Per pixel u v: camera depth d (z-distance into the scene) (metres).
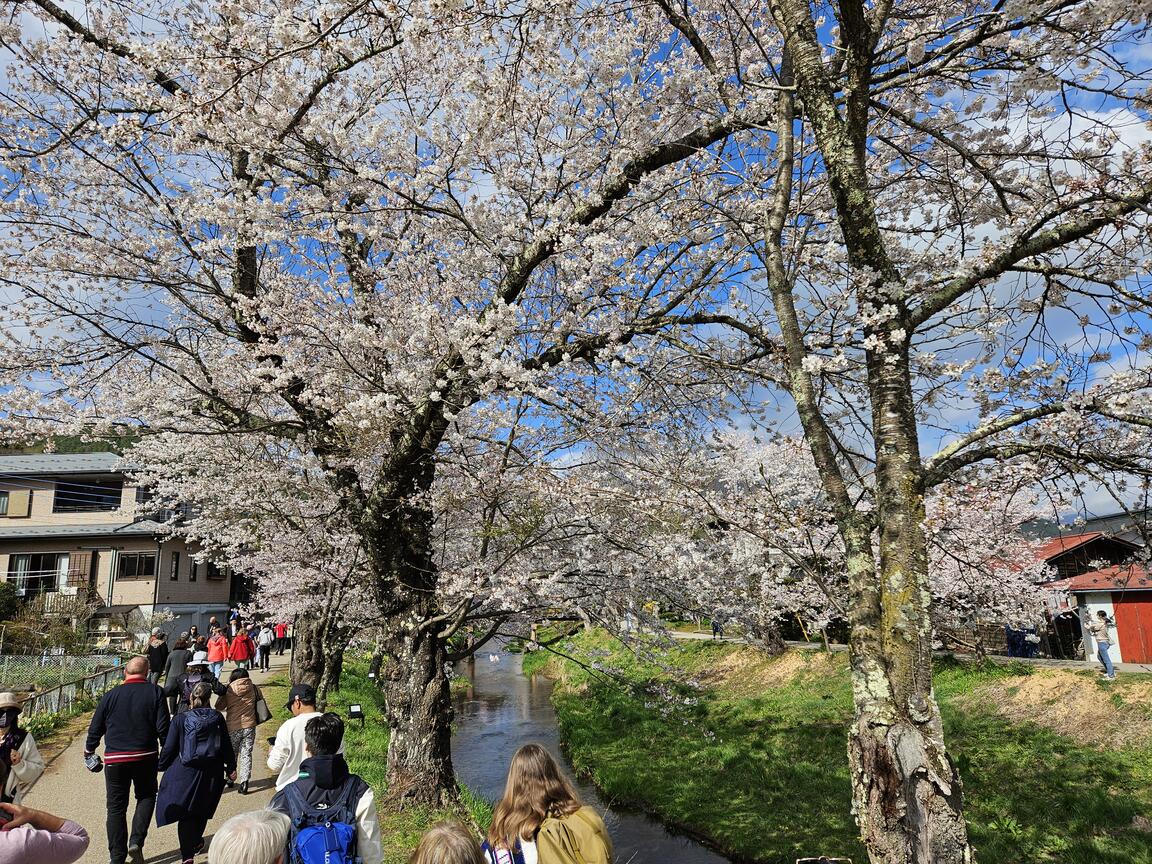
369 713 17.78
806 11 4.78
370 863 3.72
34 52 7.88
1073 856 9.73
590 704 21.66
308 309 8.84
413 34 5.00
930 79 6.22
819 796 12.57
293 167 7.71
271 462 12.20
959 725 15.02
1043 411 4.10
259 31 6.22
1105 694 13.94
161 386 10.29
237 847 2.65
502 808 3.43
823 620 16.25
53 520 31.31
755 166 7.66
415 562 8.91
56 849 2.63
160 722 6.34
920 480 3.97
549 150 8.16
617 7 6.36
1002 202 5.45
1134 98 4.68
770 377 5.63
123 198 8.70
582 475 9.10
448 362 7.46
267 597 16.72
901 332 4.13
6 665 16.64
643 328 7.28
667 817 12.53
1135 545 5.52
